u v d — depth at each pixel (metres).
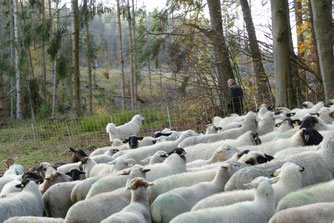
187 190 6.16
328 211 4.33
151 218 5.95
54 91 29.95
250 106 19.61
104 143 17.00
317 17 14.08
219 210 5.05
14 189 8.05
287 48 15.59
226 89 19.19
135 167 6.98
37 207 7.26
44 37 24.25
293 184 5.77
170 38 22.33
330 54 14.03
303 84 20.39
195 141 10.55
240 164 6.82
